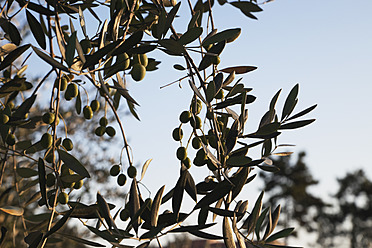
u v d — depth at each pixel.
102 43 1.27
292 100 1.50
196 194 1.38
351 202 33.88
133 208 1.38
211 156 1.35
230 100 1.50
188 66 1.56
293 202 31.86
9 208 1.35
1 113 1.56
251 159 1.35
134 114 1.80
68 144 1.59
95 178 8.35
